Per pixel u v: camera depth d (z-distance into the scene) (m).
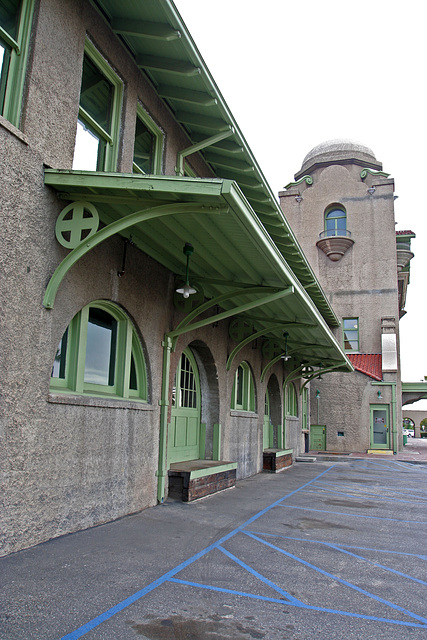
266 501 9.03
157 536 5.84
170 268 7.84
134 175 4.98
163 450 7.75
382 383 24.11
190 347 10.10
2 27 5.00
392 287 25.64
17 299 4.75
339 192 27.14
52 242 5.25
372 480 13.37
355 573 5.02
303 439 22.11
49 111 5.29
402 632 3.65
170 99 7.79
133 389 7.40
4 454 4.55
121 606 3.80
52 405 5.22
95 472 5.96
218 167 9.52
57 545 5.05
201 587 4.33
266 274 7.91
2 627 3.33
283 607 4.02
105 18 6.38
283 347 14.25
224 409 10.87
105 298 6.28
